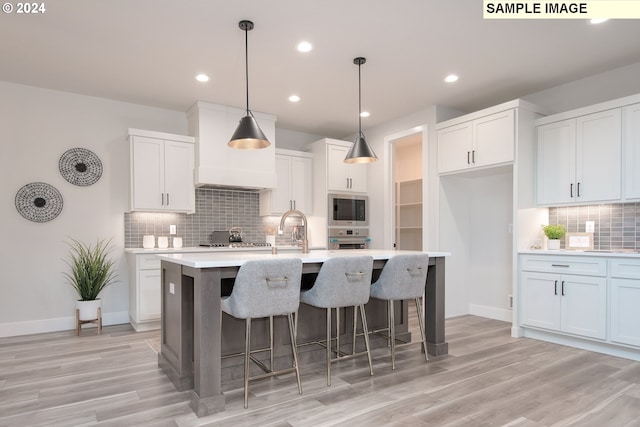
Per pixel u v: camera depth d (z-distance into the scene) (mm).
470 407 2303
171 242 4855
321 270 2635
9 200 4059
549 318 3654
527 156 4004
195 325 2354
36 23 2896
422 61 3598
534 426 2080
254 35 3100
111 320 4508
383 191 5562
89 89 4262
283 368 2984
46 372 2908
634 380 2723
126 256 4602
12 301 4047
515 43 3258
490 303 4789
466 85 4176
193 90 4297
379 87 4234
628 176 3385
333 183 5520
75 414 2229
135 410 2279
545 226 3953
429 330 3385
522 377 2781
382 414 2215
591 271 3371
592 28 3012
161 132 4871
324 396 2461
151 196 4477
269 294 2373
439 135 4742
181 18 2848
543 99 4316
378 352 3389
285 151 5484
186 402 2391
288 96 4496
